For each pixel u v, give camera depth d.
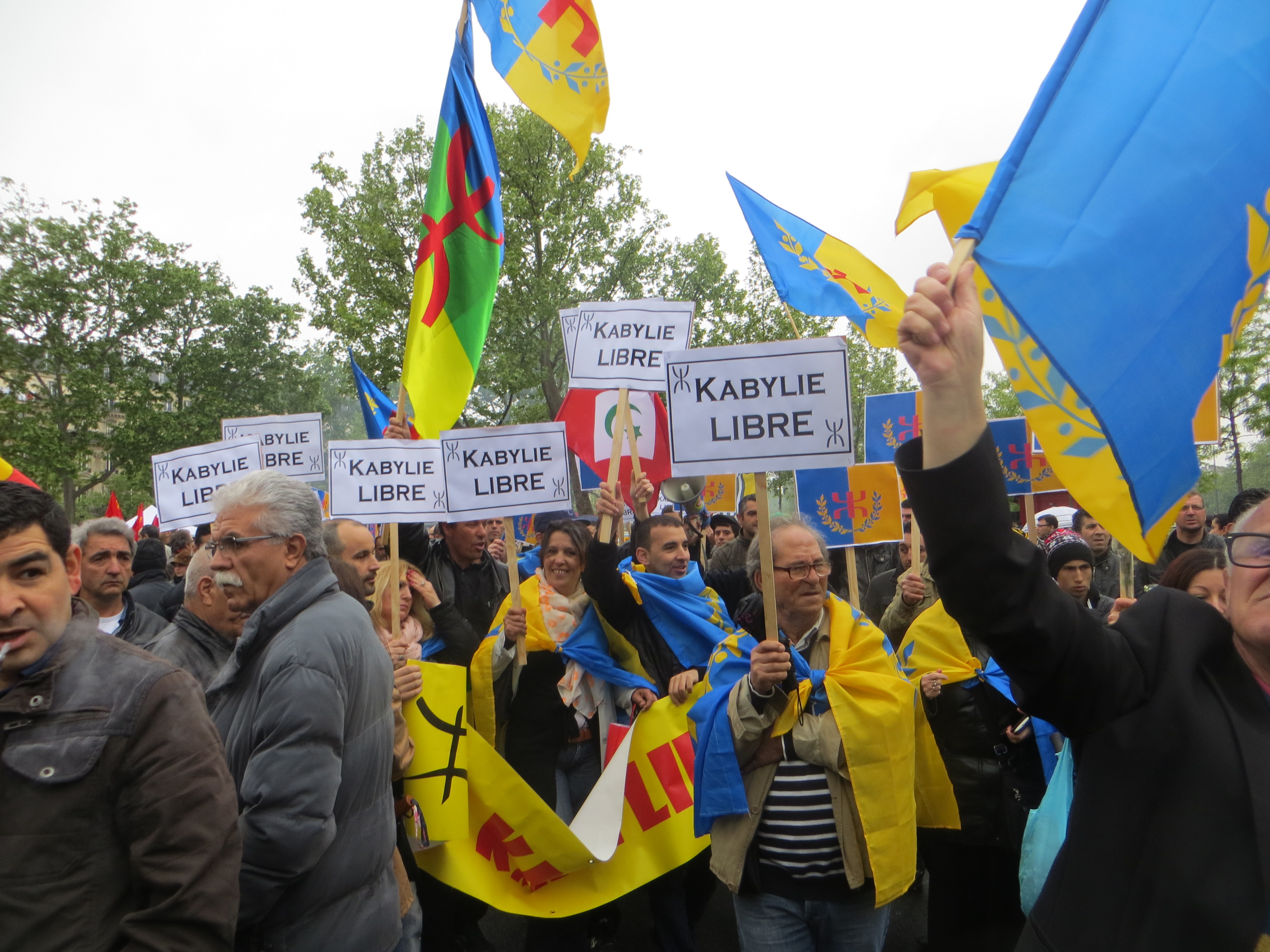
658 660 4.37
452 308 4.96
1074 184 1.66
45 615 1.75
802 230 5.36
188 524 4.86
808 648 3.19
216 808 1.79
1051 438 1.67
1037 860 2.51
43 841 1.67
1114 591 6.00
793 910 2.92
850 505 5.08
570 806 4.26
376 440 4.54
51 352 35.72
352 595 2.99
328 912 2.32
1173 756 1.35
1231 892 1.23
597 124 4.90
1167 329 1.63
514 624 4.14
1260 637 1.34
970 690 3.72
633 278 30.73
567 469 4.55
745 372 3.09
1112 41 1.72
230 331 41.12
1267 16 1.77
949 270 1.39
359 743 2.39
